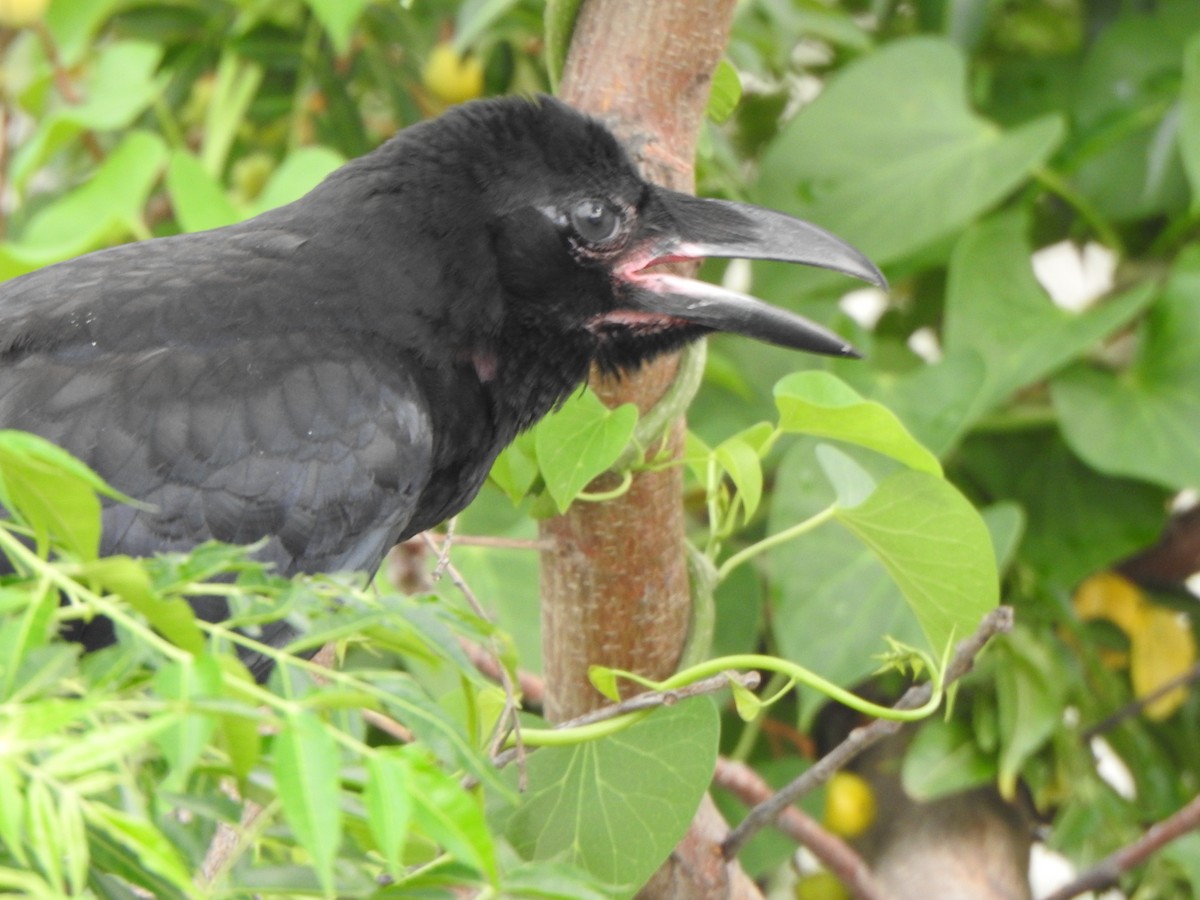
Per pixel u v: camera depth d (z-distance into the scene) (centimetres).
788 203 358
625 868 340
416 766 325
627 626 343
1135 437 355
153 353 341
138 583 325
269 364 342
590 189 346
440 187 345
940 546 341
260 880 328
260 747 326
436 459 346
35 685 325
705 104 346
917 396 353
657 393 346
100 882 327
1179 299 356
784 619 351
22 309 341
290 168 354
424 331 345
